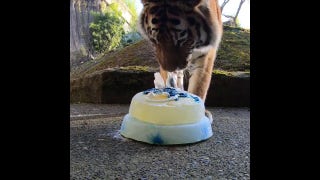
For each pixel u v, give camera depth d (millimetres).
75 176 1659
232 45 4586
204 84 2910
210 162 1888
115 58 4688
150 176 1685
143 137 2258
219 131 2561
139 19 3096
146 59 4410
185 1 2711
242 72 3766
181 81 3270
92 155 1984
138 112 2363
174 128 2238
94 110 3383
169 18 2684
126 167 1804
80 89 4098
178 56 2725
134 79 3773
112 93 3809
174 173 1727
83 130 2553
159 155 2016
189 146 2199
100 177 1658
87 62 5156
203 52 2846
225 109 3482
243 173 1717
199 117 2389
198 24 2762
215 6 3059
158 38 2715
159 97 2387
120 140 2316
